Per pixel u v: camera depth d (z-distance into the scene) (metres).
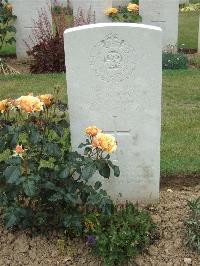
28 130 2.08
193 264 2.05
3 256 2.12
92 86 2.18
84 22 5.32
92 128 2.00
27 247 2.14
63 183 2.11
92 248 2.11
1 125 2.12
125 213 2.21
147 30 2.08
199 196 2.37
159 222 2.25
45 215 2.14
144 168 2.34
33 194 1.94
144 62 2.13
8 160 1.99
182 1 10.91
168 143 3.19
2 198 2.11
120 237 2.03
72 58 2.13
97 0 5.77
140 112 2.22
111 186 2.38
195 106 3.98
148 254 2.09
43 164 2.58
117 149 2.30
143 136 2.27
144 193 2.40
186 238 2.14
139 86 2.18
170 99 4.16
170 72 4.93
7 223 2.05
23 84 4.59
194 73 4.91
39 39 5.35
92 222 2.14
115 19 5.75
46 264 2.08
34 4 5.49
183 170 2.81
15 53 6.07
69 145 2.31
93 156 2.27
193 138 3.28
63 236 2.18
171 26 5.72
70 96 2.21
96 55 2.13
